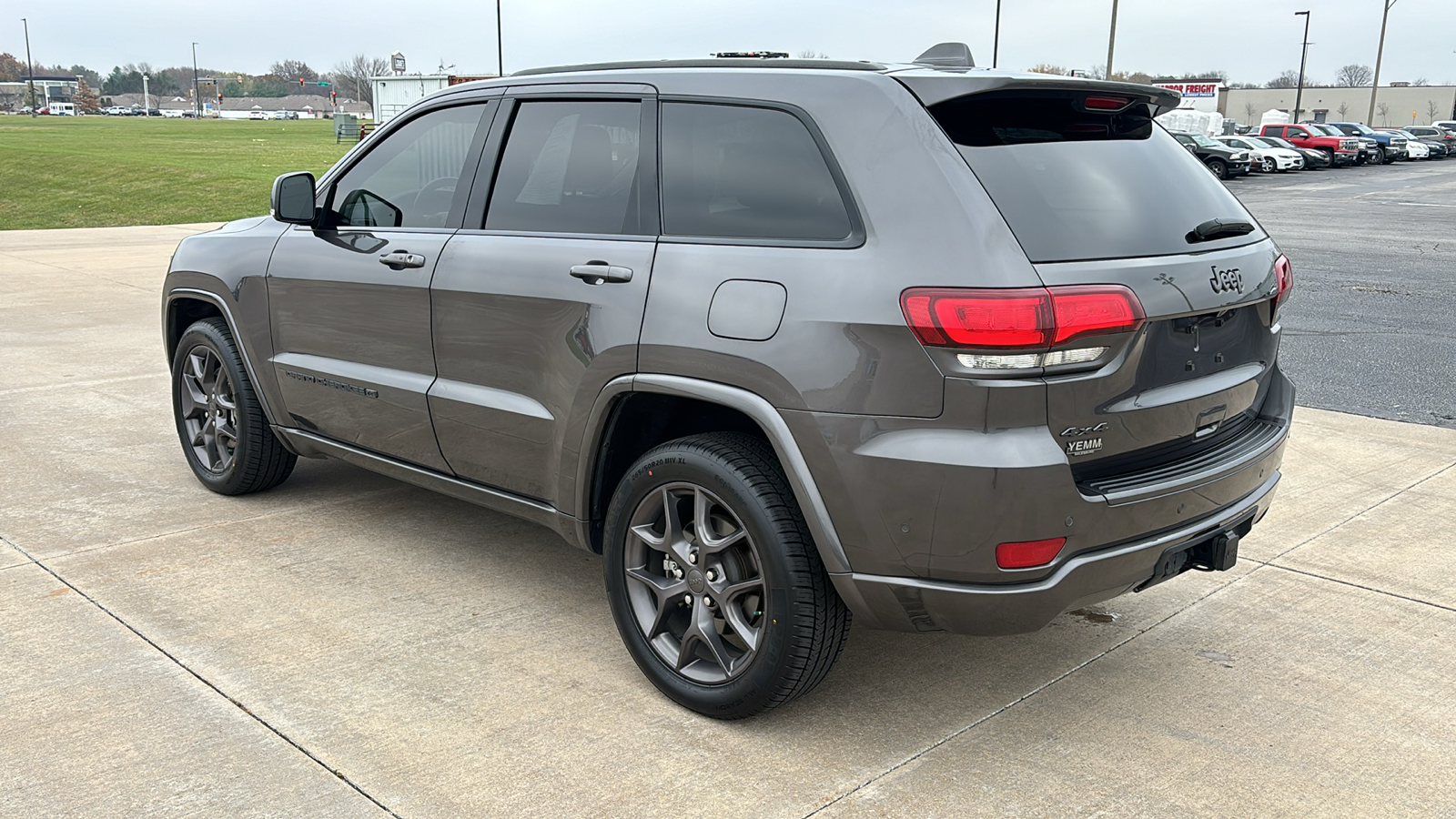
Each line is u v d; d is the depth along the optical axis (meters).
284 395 4.31
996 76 2.73
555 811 2.59
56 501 4.71
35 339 8.43
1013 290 2.44
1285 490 5.04
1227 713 3.11
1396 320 9.79
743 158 2.94
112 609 3.63
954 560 2.56
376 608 3.70
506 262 3.36
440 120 3.79
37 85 193.25
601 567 4.11
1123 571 2.71
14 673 3.18
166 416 6.20
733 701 2.94
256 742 2.85
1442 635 3.61
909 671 3.34
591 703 3.10
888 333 2.53
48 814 2.52
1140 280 2.62
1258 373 3.13
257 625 3.54
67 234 17.16
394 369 3.80
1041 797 2.69
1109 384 2.57
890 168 2.66
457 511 4.69
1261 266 3.07
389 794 2.63
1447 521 4.64
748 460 2.84
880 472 2.56
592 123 3.31
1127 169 2.92
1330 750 2.92
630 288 3.02
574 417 3.17
